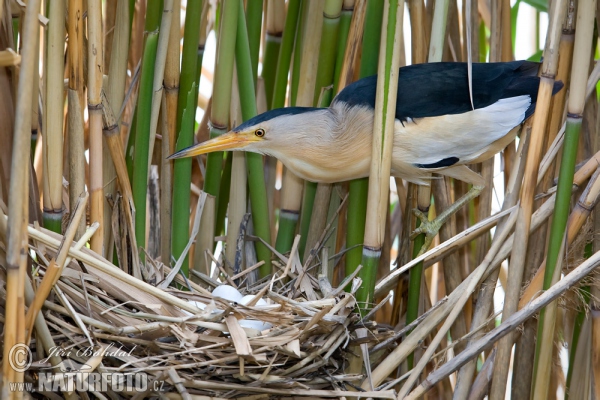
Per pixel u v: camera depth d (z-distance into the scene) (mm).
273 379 2936
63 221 3520
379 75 2832
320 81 3631
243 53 3553
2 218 2539
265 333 2977
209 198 3762
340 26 3572
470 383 3391
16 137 2248
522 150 3365
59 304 2945
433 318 3234
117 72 3262
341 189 3887
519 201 3059
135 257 3312
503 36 3832
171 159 3566
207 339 2916
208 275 3879
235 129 3533
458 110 3445
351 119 3418
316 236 3744
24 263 2348
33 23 2213
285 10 4008
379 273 4082
